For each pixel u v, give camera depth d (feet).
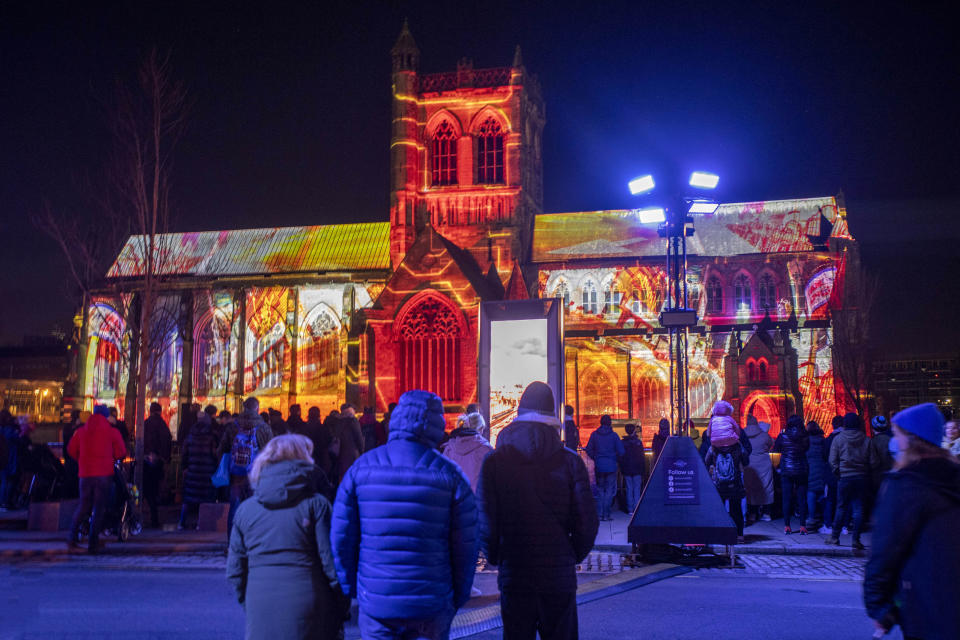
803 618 33.09
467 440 40.88
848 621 32.60
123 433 69.62
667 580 42.83
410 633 16.89
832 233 212.23
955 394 311.27
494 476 20.06
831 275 205.36
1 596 36.63
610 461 71.61
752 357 199.41
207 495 63.62
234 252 225.97
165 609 33.68
